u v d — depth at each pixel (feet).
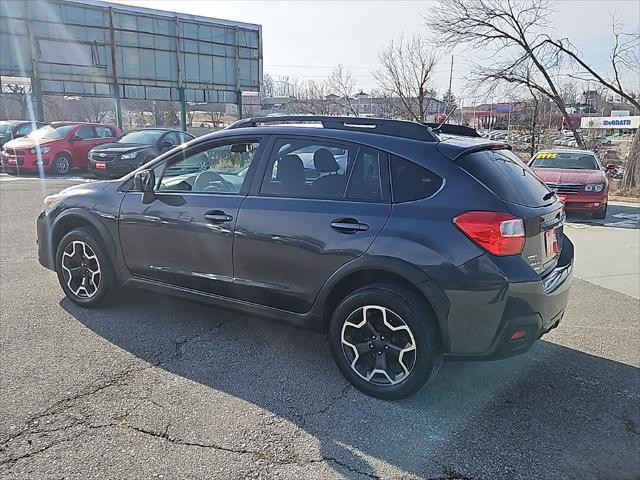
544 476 7.99
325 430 9.07
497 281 9.20
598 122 157.89
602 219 33.01
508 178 10.25
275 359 11.75
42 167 49.93
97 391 10.04
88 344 12.17
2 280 16.81
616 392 10.59
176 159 13.20
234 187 12.20
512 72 66.54
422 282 9.53
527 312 9.41
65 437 8.55
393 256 9.75
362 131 11.00
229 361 11.59
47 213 15.01
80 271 14.48
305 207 10.90
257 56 86.48
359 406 9.91
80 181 45.52
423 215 9.75
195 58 78.59
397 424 9.32
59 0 64.18
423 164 10.09
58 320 13.58
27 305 14.60
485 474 8.02
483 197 9.48
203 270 12.41
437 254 9.44
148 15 72.43
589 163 36.04
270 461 8.16
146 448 8.35
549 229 10.37
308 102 118.42
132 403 9.66
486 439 8.92
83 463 7.94
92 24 67.51
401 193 10.14
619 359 12.12
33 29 62.95
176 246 12.71
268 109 148.87
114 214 13.66
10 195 36.58
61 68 65.87
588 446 8.77
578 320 14.60
